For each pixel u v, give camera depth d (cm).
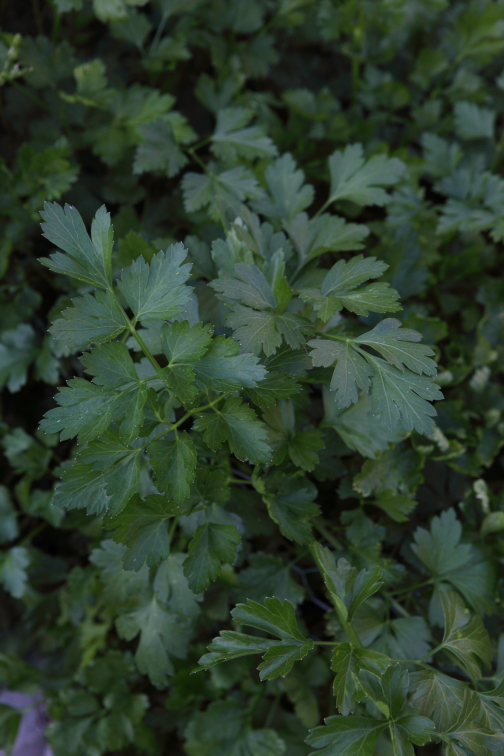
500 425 76
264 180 76
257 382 61
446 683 62
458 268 82
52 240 60
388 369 60
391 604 71
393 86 83
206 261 69
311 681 74
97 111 80
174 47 81
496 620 72
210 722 74
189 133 77
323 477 68
